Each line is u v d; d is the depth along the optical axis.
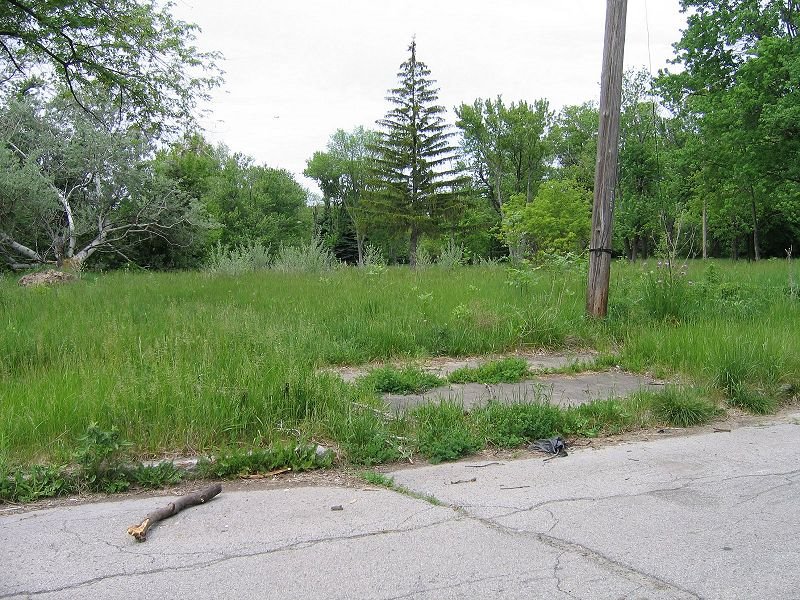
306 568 3.17
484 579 3.05
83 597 2.90
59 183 28.34
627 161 40.94
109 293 13.31
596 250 9.83
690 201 34.12
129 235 30.89
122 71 13.70
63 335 7.79
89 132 26.92
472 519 3.78
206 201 46.78
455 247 21.75
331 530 3.62
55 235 27.08
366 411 5.40
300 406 5.31
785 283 13.72
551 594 2.92
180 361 5.89
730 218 40.69
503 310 9.82
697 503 4.03
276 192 66.25
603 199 9.75
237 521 3.75
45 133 27.09
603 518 3.79
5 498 4.07
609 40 9.59
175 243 31.64
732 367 6.71
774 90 24.86
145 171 29.08
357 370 7.60
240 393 5.22
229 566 3.19
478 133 56.28
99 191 27.56
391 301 10.89
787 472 4.60
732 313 9.80
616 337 9.17
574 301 10.81
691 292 10.59
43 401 5.01
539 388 6.16
